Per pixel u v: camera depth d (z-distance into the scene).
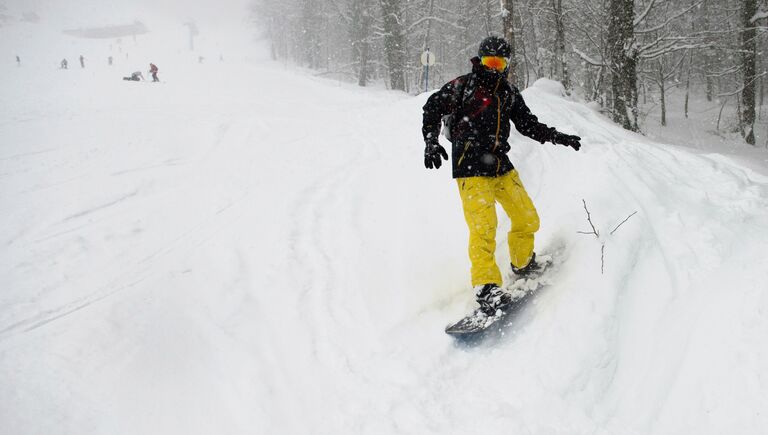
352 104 14.03
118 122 9.90
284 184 5.27
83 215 4.72
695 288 2.67
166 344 2.71
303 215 4.38
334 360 2.62
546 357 2.40
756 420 1.98
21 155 7.26
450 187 4.34
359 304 3.08
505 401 2.27
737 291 2.52
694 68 32.47
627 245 2.87
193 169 6.08
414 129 6.83
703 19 28.20
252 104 13.98
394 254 3.59
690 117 27.11
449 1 36.69
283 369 2.58
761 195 3.57
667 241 3.02
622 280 2.70
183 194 5.18
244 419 2.29
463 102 2.80
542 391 2.25
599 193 3.39
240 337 2.81
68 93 19.03
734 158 6.11
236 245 3.91
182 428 2.24
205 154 6.84
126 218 4.58
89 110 12.66
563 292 2.73
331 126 8.49
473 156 2.77
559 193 3.86
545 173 4.38
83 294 3.26
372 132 7.57
